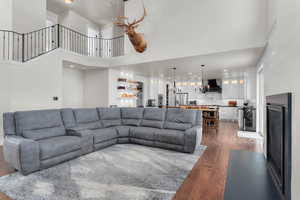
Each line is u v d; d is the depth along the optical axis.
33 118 3.16
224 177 2.51
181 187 2.22
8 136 2.80
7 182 2.30
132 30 4.55
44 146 2.72
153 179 2.42
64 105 6.65
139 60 5.85
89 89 7.32
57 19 7.46
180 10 5.07
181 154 3.51
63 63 5.85
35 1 5.87
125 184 2.27
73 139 3.19
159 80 10.87
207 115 7.02
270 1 3.21
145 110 4.81
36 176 2.48
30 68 4.51
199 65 6.17
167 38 5.27
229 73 8.01
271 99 2.41
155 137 3.93
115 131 4.21
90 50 8.22
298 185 1.41
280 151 1.88
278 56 2.36
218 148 4.00
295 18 1.62
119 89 7.31
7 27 5.16
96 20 8.16
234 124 8.03
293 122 1.58
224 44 4.39
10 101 4.14
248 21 4.09
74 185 2.23
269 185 1.97
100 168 2.77
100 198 1.95
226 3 4.38
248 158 2.89
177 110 4.38
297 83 1.51
